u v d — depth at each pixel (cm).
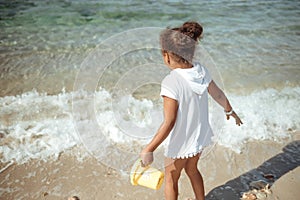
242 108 396
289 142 346
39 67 481
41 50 535
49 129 354
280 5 787
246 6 775
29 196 272
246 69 489
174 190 234
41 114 378
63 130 353
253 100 414
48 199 270
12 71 468
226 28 643
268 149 334
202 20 682
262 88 442
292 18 703
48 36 591
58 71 471
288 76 473
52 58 510
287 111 396
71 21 666
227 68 489
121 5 763
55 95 417
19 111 383
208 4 784
